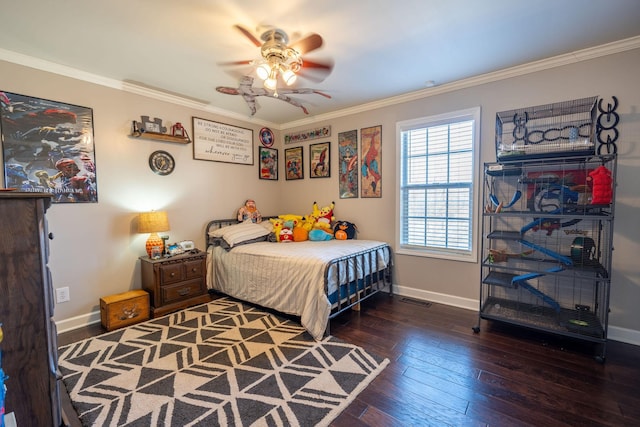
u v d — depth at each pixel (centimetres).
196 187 357
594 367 200
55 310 257
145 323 273
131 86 295
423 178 335
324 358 213
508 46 227
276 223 387
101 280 283
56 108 253
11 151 233
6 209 105
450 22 193
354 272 285
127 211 299
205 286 328
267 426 150
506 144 269
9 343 106
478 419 155
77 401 169
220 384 184
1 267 104
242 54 232
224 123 384
